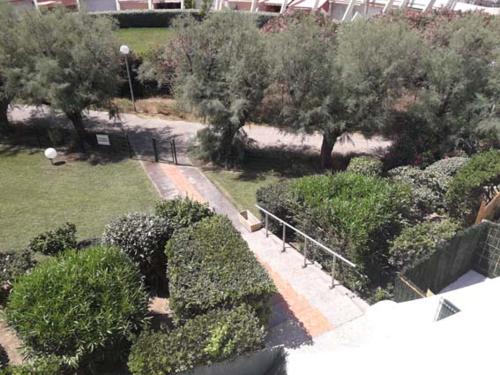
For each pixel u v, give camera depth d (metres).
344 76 13.08
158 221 7.73
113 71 14.75
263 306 6.28
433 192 10.82
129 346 5.66
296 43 12.91
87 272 5.97
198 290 6.08
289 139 17.33
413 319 5.80
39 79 13.23
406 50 13.29
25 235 10.20
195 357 5.09
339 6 30.33
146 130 17.25
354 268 7.88
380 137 17.31
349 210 8.22
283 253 8.91
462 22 15.28
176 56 13.82
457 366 3.56
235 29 13.23
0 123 15.72
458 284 8.72
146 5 30.39
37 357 5.31
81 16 14.41
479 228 8.43
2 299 6.73
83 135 15.27
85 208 11.52
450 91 14.18
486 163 10.71
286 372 5.28
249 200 12.29
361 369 4.33
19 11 14.34
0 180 12.92
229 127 14.19
